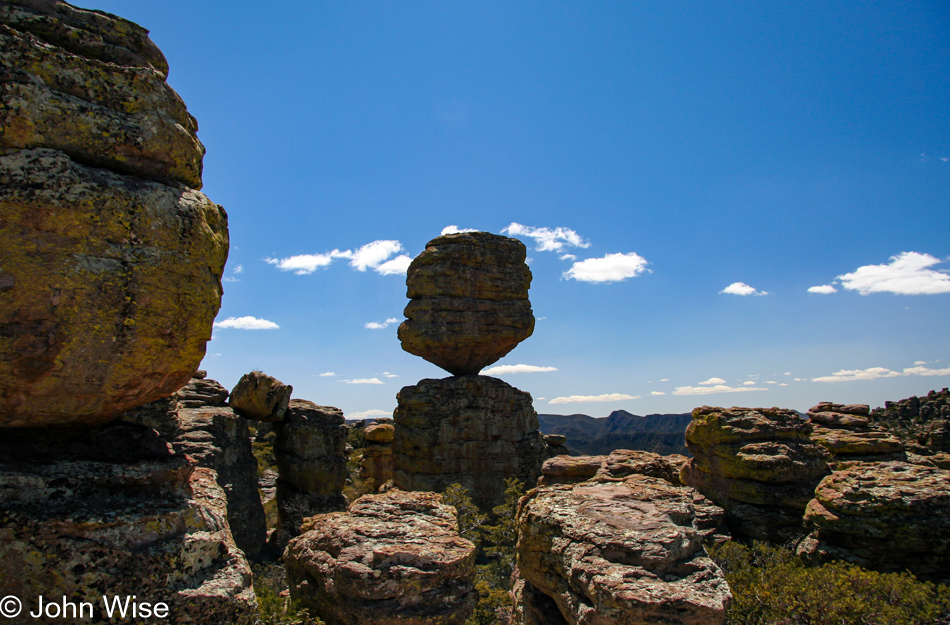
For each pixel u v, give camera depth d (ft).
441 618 35.12
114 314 22.08
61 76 22.07
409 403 138.51
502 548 87.45
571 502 40.93
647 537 34.01
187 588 23.71
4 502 22.13
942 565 42.45
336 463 110.83
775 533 56.49
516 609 44.75
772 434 62.18
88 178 21.89
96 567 22.03
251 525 88.74
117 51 24.52
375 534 39.32
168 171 25.31
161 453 27.86
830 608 36.50
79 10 23.94
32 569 21.17
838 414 118.73
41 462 24.25
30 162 20.71
